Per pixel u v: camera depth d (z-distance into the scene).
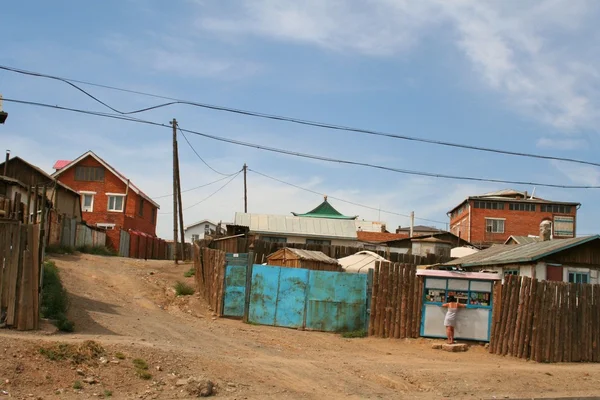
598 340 16.80
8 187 29.25
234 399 9.90
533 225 68.25
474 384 12.71
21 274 12.14
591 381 13.87
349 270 27.77
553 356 16.30
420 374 13.09
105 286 22.11
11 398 8.57
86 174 52.12
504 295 16.77
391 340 17.67
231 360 12.31
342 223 43.09
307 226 42.19
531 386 13.02
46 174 39.59
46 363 9.81
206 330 16.77
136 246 46.62
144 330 14.94
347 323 19.27
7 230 12.11
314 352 15.20
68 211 42.03
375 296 18.30
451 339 17.05
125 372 10.20
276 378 11.52
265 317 19.72
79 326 13.74
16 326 11.99
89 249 36.94
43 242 12.94
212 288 20.83
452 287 17.70
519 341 16.36
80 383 9.47
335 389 11.34
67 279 21.11
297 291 19.69
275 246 32.41
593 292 16.98
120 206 52.16
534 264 20.78
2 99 17.38
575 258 21.06
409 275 18.14
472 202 68.69
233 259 20.41
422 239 41.31
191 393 9.87
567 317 16.59
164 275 27.12
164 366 10.83
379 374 12.86
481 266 25.48
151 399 9.42
